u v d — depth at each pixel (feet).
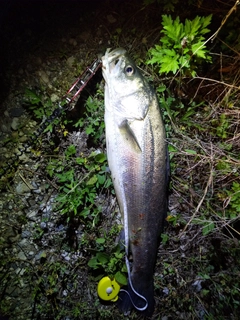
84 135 1.95
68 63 1.93
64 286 1.94
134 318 1.95
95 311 1.94
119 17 1.93
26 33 1.90
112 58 1.67
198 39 1.74
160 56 1.80
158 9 1.93
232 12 1.83
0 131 1.90
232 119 1.95
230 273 1.99
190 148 1.96
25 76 1.91
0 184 1.90
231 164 1.92
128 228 1.79
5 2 1.81
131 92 1.70
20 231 1.93
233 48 1.88
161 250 1.99
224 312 2.00
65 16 1.92
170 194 1.99
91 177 1.89
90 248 1.93
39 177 1.94
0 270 1.90
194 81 1.96
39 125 1.92
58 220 1.94
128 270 1.82
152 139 1.73
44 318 1.93
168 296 1.98
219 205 1.97
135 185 1.74
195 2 1.88
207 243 2.00
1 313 1.89
